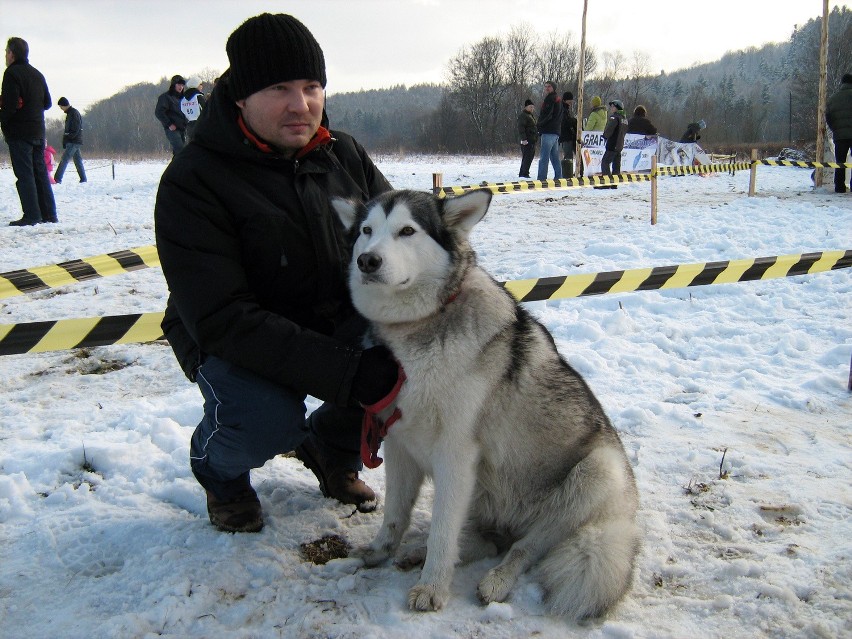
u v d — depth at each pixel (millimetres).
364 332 2938
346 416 3092
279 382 2682
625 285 4176
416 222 2719
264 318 2621
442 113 60344
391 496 2840
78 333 3205
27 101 10008
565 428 2814
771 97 82688
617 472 2789
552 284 4129
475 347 2604
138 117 87688
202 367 2814
